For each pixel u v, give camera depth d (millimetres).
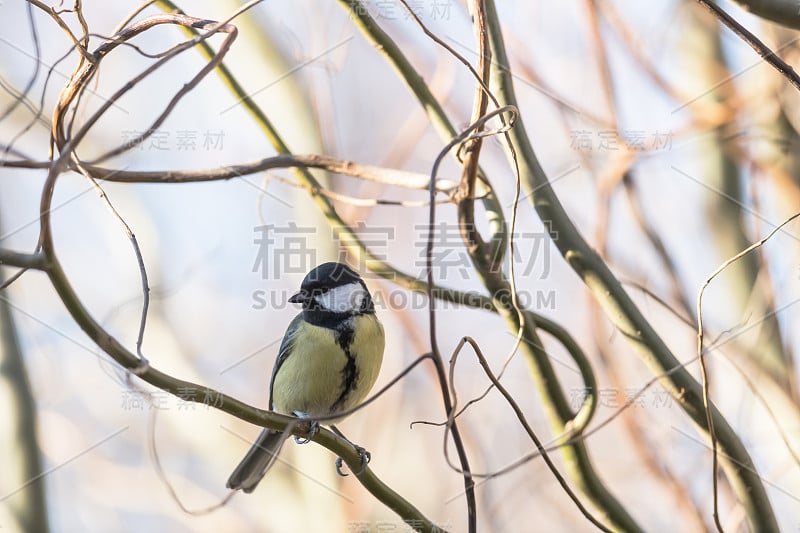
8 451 9102
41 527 9055
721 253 8984
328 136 11711
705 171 9180
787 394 8203
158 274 13062
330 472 12305
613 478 11180
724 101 8836
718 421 6641
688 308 7941
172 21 5773
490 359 12852
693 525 8312
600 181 8508
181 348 12992
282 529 12461
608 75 8484
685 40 9195
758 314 8531
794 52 8281
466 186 6836
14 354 9359
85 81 5660
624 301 6797
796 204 8281
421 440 12680
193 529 13086
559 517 11664
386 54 7336
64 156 4707
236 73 11914
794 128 8398
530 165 7082
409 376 12773
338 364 8828
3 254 4609
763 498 6625
